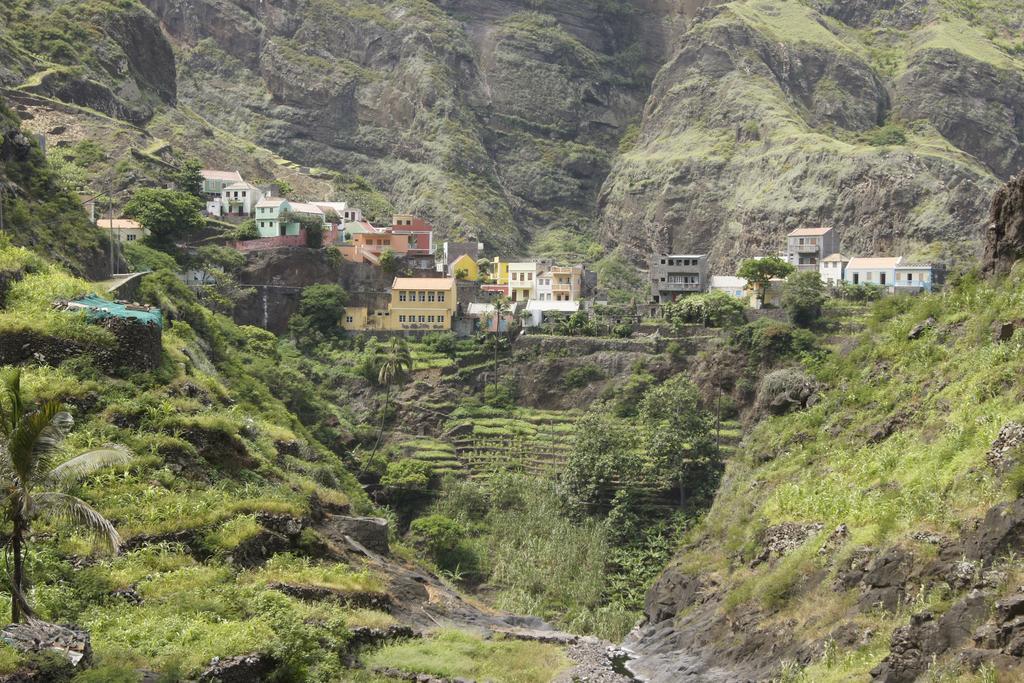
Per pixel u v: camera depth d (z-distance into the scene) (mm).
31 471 52375
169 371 100562
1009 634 50875
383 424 171625
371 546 100375
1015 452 63656
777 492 90375
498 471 161750
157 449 86812
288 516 87500
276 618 71688
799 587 74188
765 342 170750
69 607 67750
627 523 147125
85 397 88000
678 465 154250
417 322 198000
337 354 187000
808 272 188875
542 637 94750
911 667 54438
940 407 82562
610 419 167000
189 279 184875
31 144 135875
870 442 87688
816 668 62531
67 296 100312
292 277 197875
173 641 64812
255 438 103875
